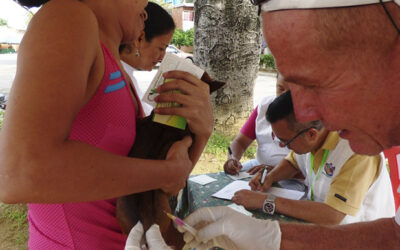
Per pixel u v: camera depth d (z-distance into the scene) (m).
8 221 3.43
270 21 0.64
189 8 26.44
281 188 2.23
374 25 0.57
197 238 1.22
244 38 5.51
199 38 5.61
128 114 1.11
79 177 0.74
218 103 5.79
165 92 1.18
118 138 1.06
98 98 0.98
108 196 0.82
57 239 1.09
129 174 0.84
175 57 1.22
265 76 14.99
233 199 1.94
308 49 0.61
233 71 5.63
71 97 0.74
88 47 0.81
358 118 0.70
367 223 1.22
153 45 2.65
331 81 0.65
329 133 1.83
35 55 0.72
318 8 0.57
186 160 1.08
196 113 1.16
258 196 1.88
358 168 1.71
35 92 0.69
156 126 1.18
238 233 1.23
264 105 2.83
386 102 0.65
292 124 1.84
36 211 1.10
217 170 4.63
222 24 5.39
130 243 0.89
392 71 0.61
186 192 2.34
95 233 1.09
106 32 1.11
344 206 1.69
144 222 0.96
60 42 0.74
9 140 0.68
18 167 0.68
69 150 0.73
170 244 1.10
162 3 26.34
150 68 2.81
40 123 0.69
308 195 2.09
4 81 11.31
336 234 1.22
